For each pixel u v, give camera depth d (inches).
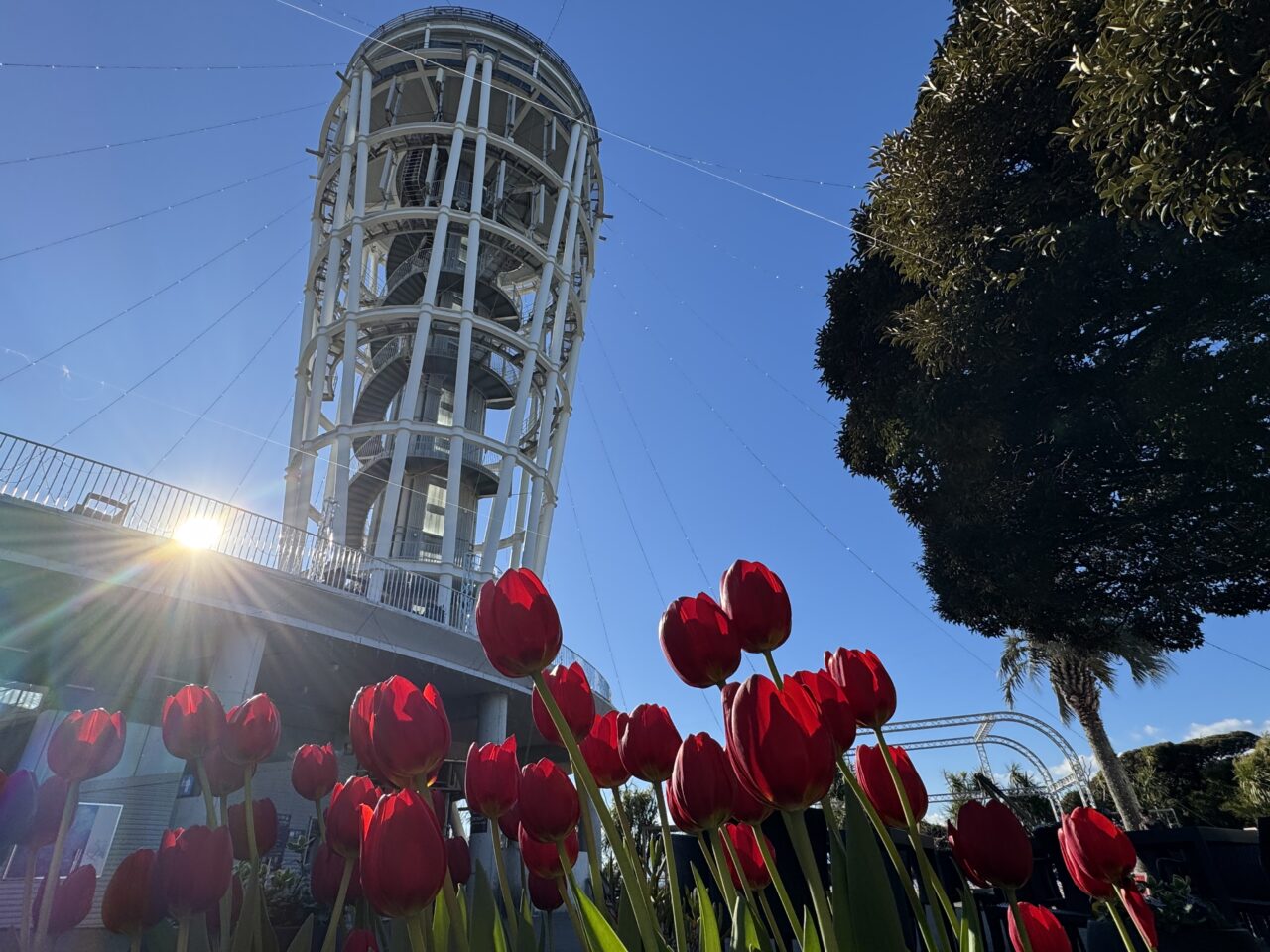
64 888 47.1
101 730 46.4
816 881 28.5
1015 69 249.8
